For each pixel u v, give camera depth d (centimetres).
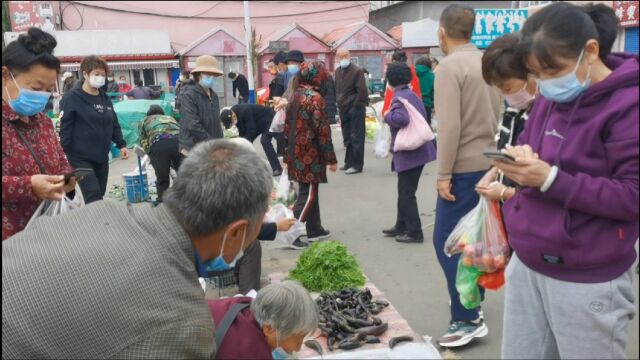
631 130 158
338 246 397
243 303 179
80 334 121
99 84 438
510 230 190
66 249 129
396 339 304
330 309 335
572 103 172
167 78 1919
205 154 141
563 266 174
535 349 197
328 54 1842
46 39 244
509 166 168
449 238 269
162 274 127
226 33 1914
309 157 472
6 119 246
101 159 454
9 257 130
